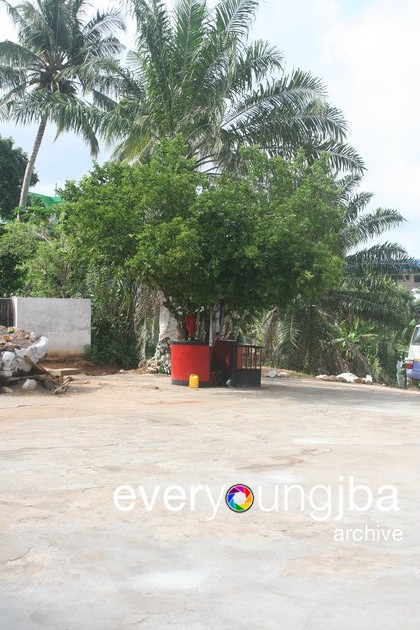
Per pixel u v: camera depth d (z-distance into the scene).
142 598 3.93
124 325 23.70
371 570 4.42
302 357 32.62
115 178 17.58
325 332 33.19
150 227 15.93
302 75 23.11
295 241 16.47
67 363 21.17
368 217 33.50
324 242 17.69
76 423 10.45
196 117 22.47
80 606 3.80
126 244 16.77
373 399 16.33
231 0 22.48
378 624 3.67
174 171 16.98
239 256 16.16
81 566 4.37
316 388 19.09
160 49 22.20
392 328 35.16
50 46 33.16
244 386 17.88
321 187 17.61
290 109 23.27
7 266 23.78
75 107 23.62
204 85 22.33
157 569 4.36
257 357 18.25
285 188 17.73
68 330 21.36
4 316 20.72
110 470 7.02
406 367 21.61
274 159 17.97
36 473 6.83
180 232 15.59
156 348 22.86
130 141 23.11
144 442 8.80
